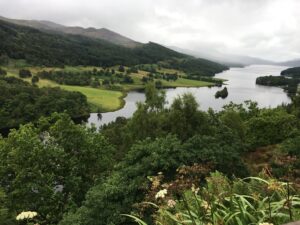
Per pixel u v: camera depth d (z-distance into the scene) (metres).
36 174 24.89
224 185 6.71
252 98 194.88
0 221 21.08
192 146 22.20
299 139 26.41
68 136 28.98
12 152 25.88
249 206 5.66
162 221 5.66
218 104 166.38
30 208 23.88
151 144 22.47
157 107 47.50
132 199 17.75
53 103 122.69
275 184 5.55
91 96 165.75
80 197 26.67
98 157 29.75
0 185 26.33
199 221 5.16
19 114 113.62
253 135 42.59
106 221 17.42
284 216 5.14
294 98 89.44
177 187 5.67
